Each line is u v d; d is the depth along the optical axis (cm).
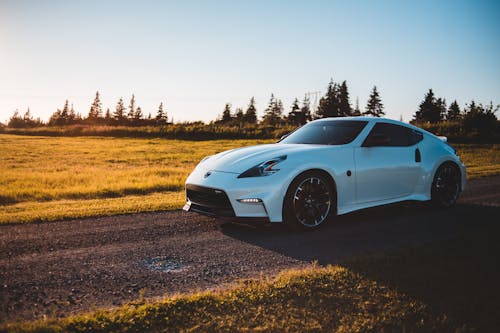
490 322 210
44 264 311
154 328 200
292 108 8362
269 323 207
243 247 365
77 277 284
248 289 249
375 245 369
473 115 3412
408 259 309
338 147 450
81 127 5916
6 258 325
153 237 397
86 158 2116
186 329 199
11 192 820
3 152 2491
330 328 203
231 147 3250
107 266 309
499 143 3117
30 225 446
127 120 10169
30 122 10844
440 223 459
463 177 561
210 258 332
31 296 249
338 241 384
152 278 284
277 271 299
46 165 1706
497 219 478
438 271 282
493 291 248
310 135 508
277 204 399
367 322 209
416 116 8125
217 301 230
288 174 402
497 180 884
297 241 385
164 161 1966
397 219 484
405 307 227
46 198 793
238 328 201
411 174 502
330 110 8388
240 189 394
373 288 252
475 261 303
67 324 200
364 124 494
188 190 448
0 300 241
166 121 9988
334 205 439
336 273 277
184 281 278
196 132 4875
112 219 481
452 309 224
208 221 470
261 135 4700
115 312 216
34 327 197
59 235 400
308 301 232
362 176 454
